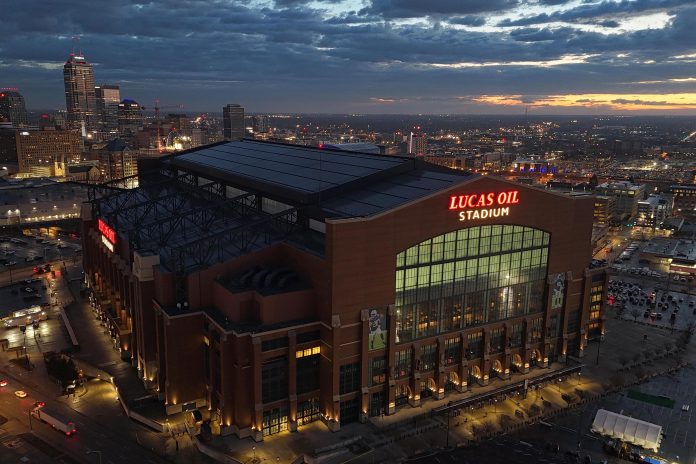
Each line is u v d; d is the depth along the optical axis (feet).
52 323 558.56
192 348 386.11
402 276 377.50
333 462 337.93
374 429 369.91
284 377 362.53
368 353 369.71
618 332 558.15
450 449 355.36
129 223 548.31
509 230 418.72
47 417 380.99
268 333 349.20
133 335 449.48
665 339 542.98
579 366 450.71
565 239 447.42
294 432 365.20
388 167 457.68
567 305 456.86
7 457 346.13
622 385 440.04
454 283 400.26
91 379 449.89
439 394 402.31
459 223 391.86
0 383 436.76
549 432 377.30
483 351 417.49
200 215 544.62
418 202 372.79
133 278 431.43
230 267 394.52
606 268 515.09
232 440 355.77
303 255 381.60
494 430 377.09
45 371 462.19
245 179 517.55
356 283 358.64
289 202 458.09
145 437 368.07
